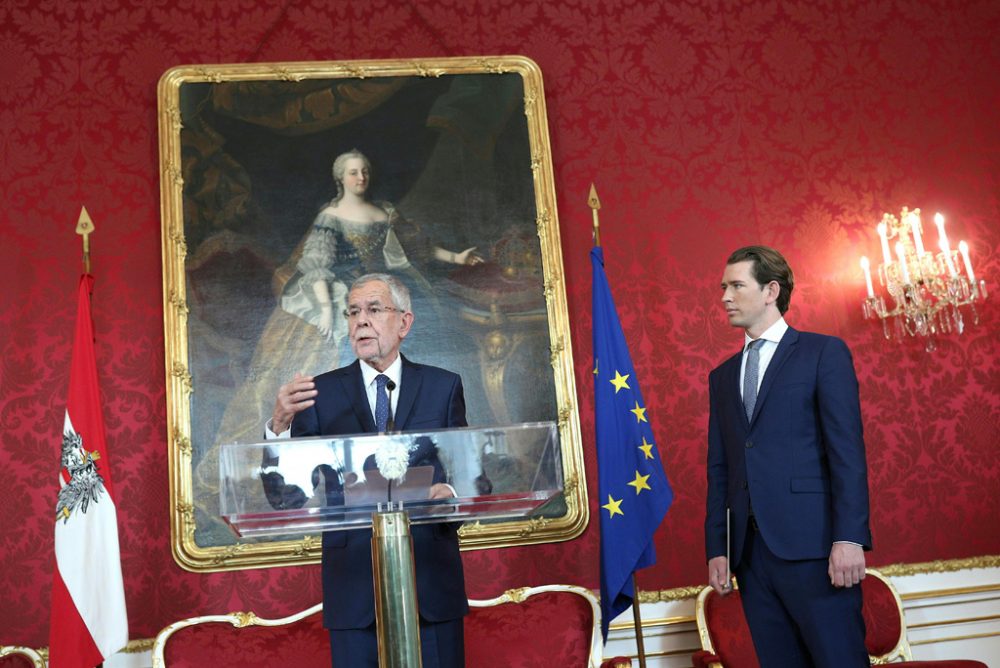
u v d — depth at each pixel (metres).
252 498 1.73
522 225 4.43
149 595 3.92
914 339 4.50
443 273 4.35
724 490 3.14
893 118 4.79
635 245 4.50
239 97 4.43
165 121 4.33
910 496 4.34
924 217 4.68
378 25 4.64
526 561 4.11
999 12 4.91
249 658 3.60
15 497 3.95
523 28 4.71
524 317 4.33
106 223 4.25
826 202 4.66
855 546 2.66
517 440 1.81
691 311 4.46
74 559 3.56
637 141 4.63
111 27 4.47
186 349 4.12
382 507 1.77
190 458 4.01
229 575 3.97
